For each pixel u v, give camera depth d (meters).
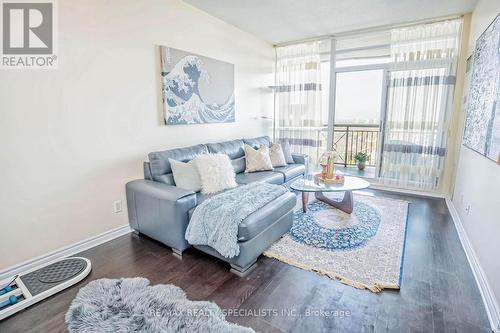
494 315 1.57
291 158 4.27
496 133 1.83
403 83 3.95
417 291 1.84
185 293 1.82
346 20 3.75
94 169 2.47
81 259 2.23
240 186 2.88
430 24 3.71
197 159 2.87
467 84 3.24
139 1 2.69
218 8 3.34
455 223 2.97
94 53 2.37
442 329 1.52
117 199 2.69
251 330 1.49
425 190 4.02
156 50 2.90
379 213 3.23
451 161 3.83
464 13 3.48
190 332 1.48
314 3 3.20
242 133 4.42
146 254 2.36
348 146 5.93
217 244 2.06
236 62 4.11
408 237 2.64
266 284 1.92
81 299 1.76
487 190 2.02
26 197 2.06
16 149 1.98
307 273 2.05
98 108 2.45
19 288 1.85
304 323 1.57
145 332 1.48
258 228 2.08
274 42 4.87
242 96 4.32
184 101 3.26
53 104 2.15
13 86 1.94
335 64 4.59
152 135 2.97
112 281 1.94
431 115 3.83
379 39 4.28
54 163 2.20
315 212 3.24
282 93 5.06
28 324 1.59
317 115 4.80
